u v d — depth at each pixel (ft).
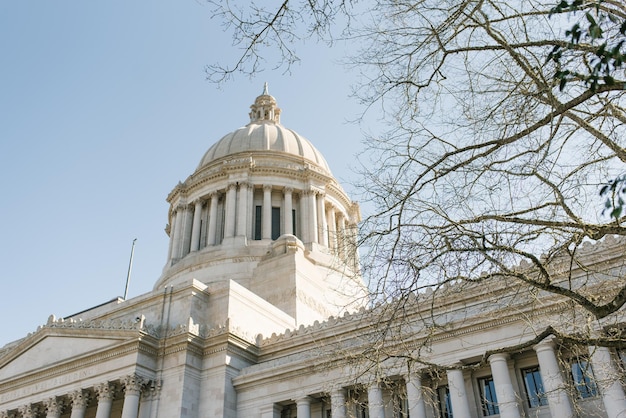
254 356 163.32
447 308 127.34
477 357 116.57
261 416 142.82
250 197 275.18
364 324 141.90
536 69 55.06
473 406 118.62
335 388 132.26
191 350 155.53
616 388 95.30
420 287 57.06
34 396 167.22
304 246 250.16
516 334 112.68
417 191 57.41
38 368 169.68
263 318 184.65
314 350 145.07
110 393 153.48
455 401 114.62
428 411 123.54
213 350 156.35
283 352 159.74
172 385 150.41
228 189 277.23
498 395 109.81
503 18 55.62
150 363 155.33
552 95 49.70
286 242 230.07
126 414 144.56
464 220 55.36
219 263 245.65
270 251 233.76
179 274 254.47
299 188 284.00
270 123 336.70
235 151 300.61
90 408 176.35
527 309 103.71
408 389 122.01
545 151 52.60
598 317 48.37
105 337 162.09
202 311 173.17
